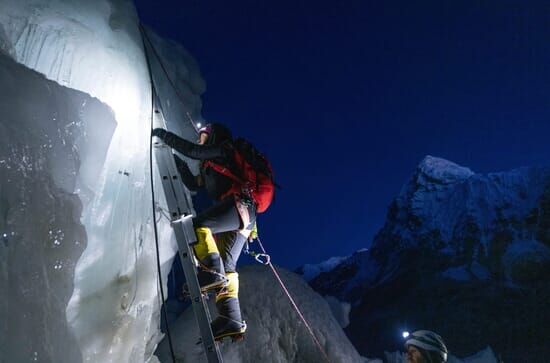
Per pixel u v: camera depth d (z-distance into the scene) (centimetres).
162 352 527
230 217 296
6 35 243
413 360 246
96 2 296
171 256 388
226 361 522
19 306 173
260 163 314
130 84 310
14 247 178
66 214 209
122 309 285
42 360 176
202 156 300
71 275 209
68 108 230
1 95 194
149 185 317
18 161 188
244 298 583
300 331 586
